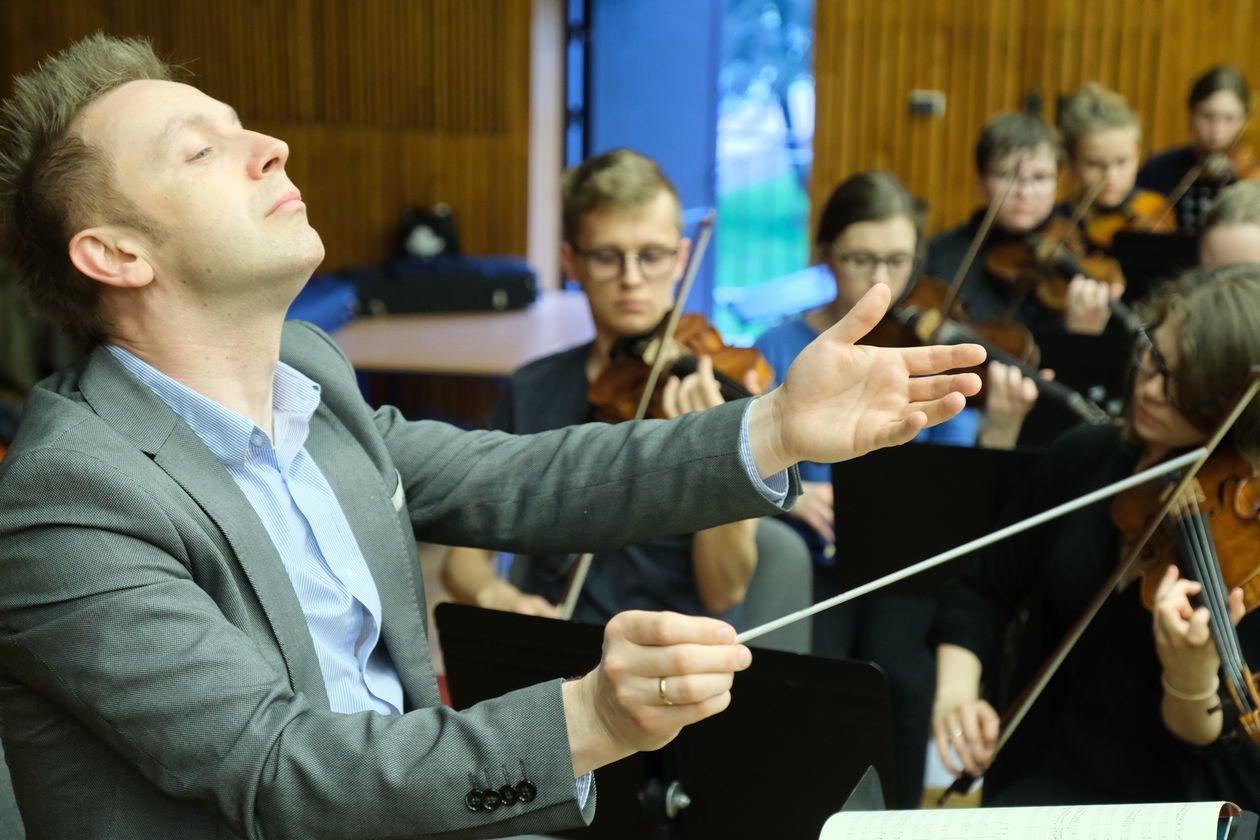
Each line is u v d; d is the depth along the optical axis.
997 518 2.35
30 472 1.12
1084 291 3.70
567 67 7.11
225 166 1.24
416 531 1.48
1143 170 5.45
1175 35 6.20
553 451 1.42
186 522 1.16
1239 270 1.90
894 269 2.91
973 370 3.11
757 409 1.28
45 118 1.25
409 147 7.03
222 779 1.08
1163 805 1.13
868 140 6.45
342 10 6.89
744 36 6.95
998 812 1.17
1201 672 1.73
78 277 1.26
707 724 1.63
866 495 2.44
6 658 1.15
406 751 1.08
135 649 1.09
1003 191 3.48
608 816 1.70
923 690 2.68
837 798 1.60
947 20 6.31
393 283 6.20
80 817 1.17
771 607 2.32
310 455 1.35
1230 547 1.84
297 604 1.23
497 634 1.67
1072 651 2.03
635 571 2.27
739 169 7.09
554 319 6.24
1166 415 1.92
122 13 6.86
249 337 1.27
